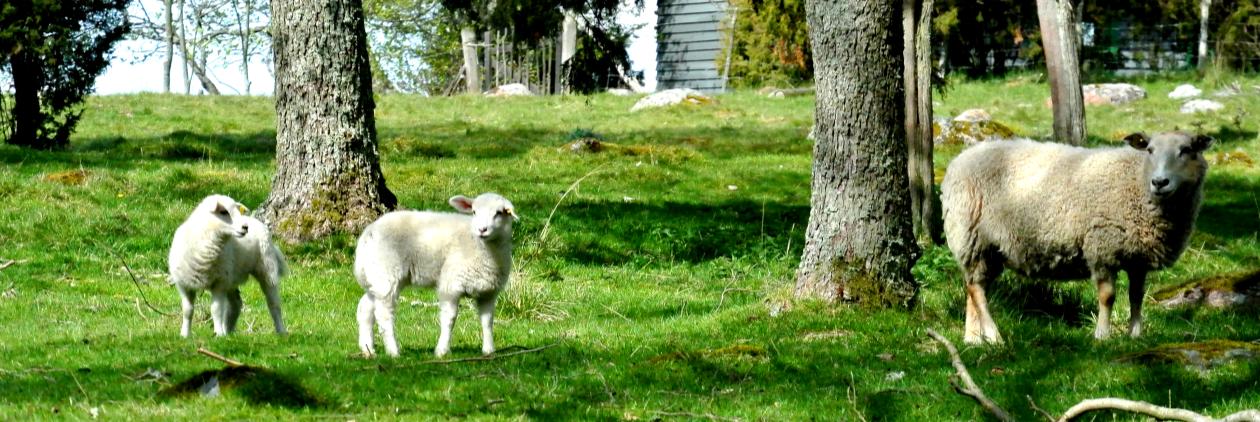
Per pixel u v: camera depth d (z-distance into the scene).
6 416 6.93
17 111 22.88
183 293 9.69
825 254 10.99
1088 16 42.28
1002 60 43.38
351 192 15.12
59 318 10.90
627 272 14.94
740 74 43.66
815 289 10.98
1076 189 9.41
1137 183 9.23
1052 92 19.52
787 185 20.73
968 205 9.88
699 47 44.72
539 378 8.38
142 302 11.95
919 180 15.94
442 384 8.00
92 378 8.04
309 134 15.05
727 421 7.48
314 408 7.37
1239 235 17.30
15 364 8.48
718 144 25.58
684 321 11.33
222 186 18.25
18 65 22.50
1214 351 8.41
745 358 9.04
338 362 8.55
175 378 7.99
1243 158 23.28
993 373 8.60
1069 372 8.47
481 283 8.74
